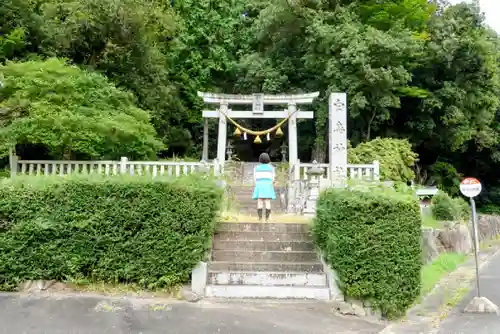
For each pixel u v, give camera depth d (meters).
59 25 16.64
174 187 7.54
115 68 17.72
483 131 24.80
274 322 6.31
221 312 6.60
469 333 6.72
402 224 7.05
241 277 7.57
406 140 19.19
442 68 22.05
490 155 27.48
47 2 17.12
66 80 12.43
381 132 22.92
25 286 7.32
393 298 6.87
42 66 12.55
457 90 21.36
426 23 22.19
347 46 18.47
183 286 7.41
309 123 22.73
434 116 22.88
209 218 7.63
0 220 7.40
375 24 20.28
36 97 12.25
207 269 7.57
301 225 8.83
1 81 12.07
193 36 22.97
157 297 7.20
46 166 12.02
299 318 6.54
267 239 8.59
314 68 19.94
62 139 11.95
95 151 13.25
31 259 7.35
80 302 6.76
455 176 25.72
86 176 7.68
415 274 7.05
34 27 16.08
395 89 20.09
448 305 8.70
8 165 14.25
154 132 14.98
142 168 11.95
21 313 6.28
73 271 7.33
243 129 16.86
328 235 7.38
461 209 19.44
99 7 15.98
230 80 24.31
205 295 7.30
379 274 6.85
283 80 20.89
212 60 23.27
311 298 7.37
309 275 7.62
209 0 23.55
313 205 11.33
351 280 6.91
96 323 6.02
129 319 6.21
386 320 7.02
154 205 7.46
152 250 7.37
